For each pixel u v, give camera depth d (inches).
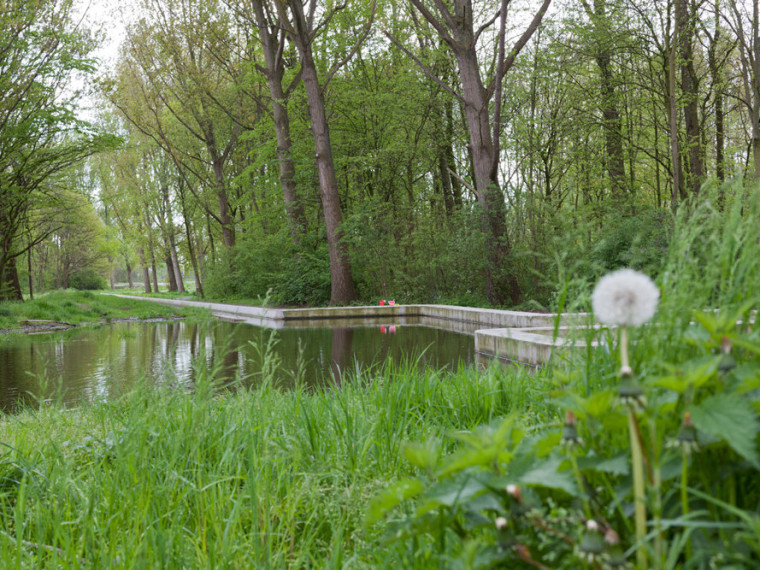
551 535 52.7
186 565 82.8
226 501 100.3
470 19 776.9
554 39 853.8
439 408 177.0
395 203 1040.8
